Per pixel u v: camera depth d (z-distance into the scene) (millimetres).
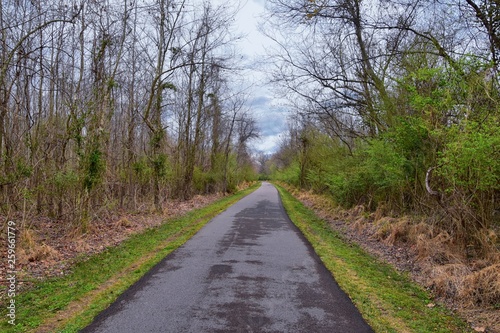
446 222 8289
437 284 5855
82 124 10266
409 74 9023
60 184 10141
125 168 16234
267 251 8516
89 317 4461
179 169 23938
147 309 4727
